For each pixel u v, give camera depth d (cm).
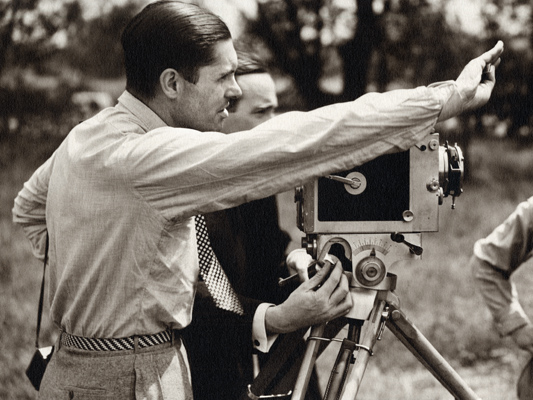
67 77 1229
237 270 220
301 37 825
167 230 165
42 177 190
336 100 835
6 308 513
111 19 966
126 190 164
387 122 160
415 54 853
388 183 175
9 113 1228
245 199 161
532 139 1077
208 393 212
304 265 208
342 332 250
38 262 651
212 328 198
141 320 169
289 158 158
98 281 168
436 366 189
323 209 176
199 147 159
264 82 244
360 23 809
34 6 875
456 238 766
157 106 175
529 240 241
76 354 174
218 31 172
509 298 246
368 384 403
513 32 937
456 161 175
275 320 182
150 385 170
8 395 378
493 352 457
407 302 547
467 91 165
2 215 879
